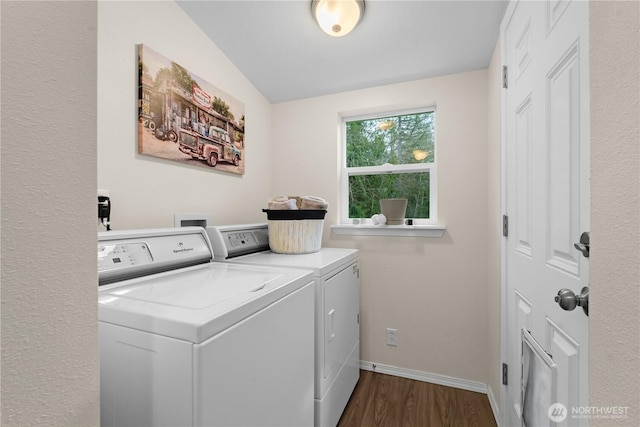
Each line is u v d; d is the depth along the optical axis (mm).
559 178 847
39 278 366
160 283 981
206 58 1701
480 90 1843
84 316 415
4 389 333
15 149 345
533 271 1043
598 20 490
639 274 386
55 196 384
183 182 1578
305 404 1085
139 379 681
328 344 1349
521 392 1149
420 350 1974
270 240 1702
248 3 1494
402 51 1744
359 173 2256
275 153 2381
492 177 1671
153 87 1376
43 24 374
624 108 422
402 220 2062
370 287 2098
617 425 430
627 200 414
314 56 1842
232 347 711
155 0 1404
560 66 845
